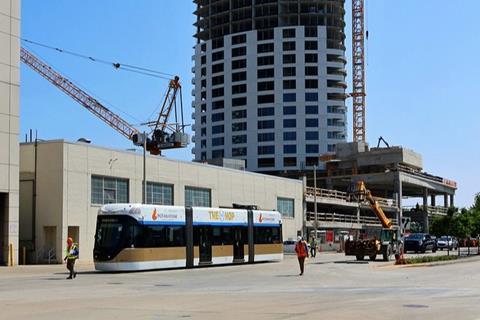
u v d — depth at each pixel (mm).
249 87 168750
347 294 21250
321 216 94500
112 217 35188
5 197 43812
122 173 51875
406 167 131000
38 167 47250
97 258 34906
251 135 167625
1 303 18312
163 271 35781
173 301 18703
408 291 22547
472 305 17734
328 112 166875
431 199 157875
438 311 16281
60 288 24078
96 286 25125
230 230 42156
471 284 26266
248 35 170000
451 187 148625
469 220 89625
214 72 174625
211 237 40312
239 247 42750
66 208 46438
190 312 15938
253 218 44656
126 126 115250
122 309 16656
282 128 166125
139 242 34969
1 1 44156
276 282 27422
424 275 32469
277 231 47375
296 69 166750
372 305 17609
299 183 84375
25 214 47438
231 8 174750
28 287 24625
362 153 131750
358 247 49312
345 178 130125
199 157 176000
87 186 48406
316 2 170875
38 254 46469
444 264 44750
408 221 49094
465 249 90062
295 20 171750
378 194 142125
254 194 72688
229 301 18688
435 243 72875
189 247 38312
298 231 82750
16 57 44875
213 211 40781
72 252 30406
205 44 177750
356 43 194000
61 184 46312
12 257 43156
